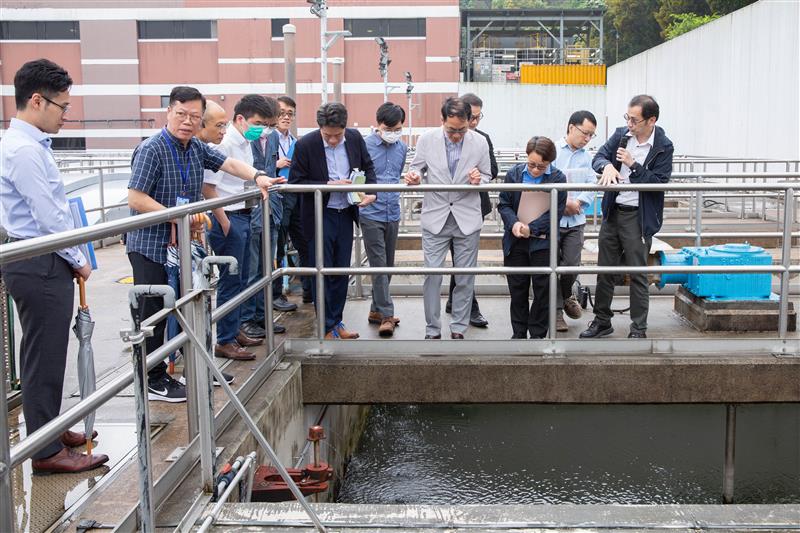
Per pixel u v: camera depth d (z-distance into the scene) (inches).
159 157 151.9
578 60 1884.8
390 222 223.0
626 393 192.5
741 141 730.8
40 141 125.0
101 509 116.2
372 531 114.3
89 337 130.7
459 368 193.9
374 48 1737.2
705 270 197.0
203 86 1755.7
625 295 278.5
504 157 659.4
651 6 2133.4
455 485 263.1
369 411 320.5
